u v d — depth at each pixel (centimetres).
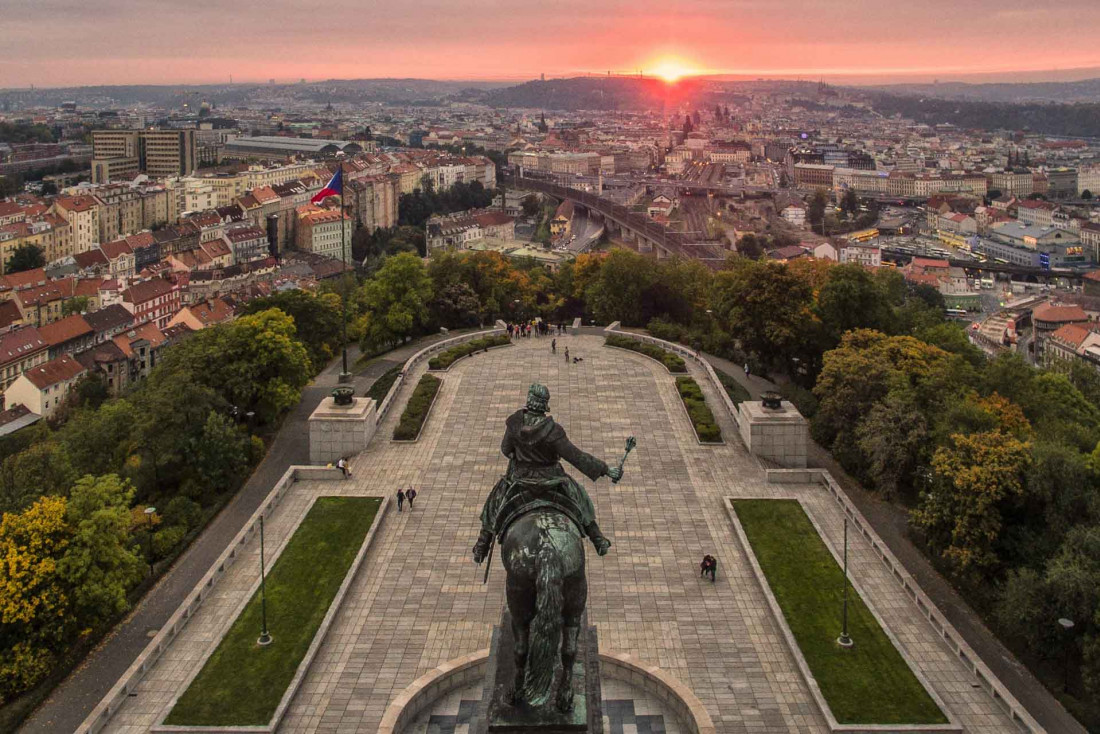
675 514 13100
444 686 9062
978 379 17050
